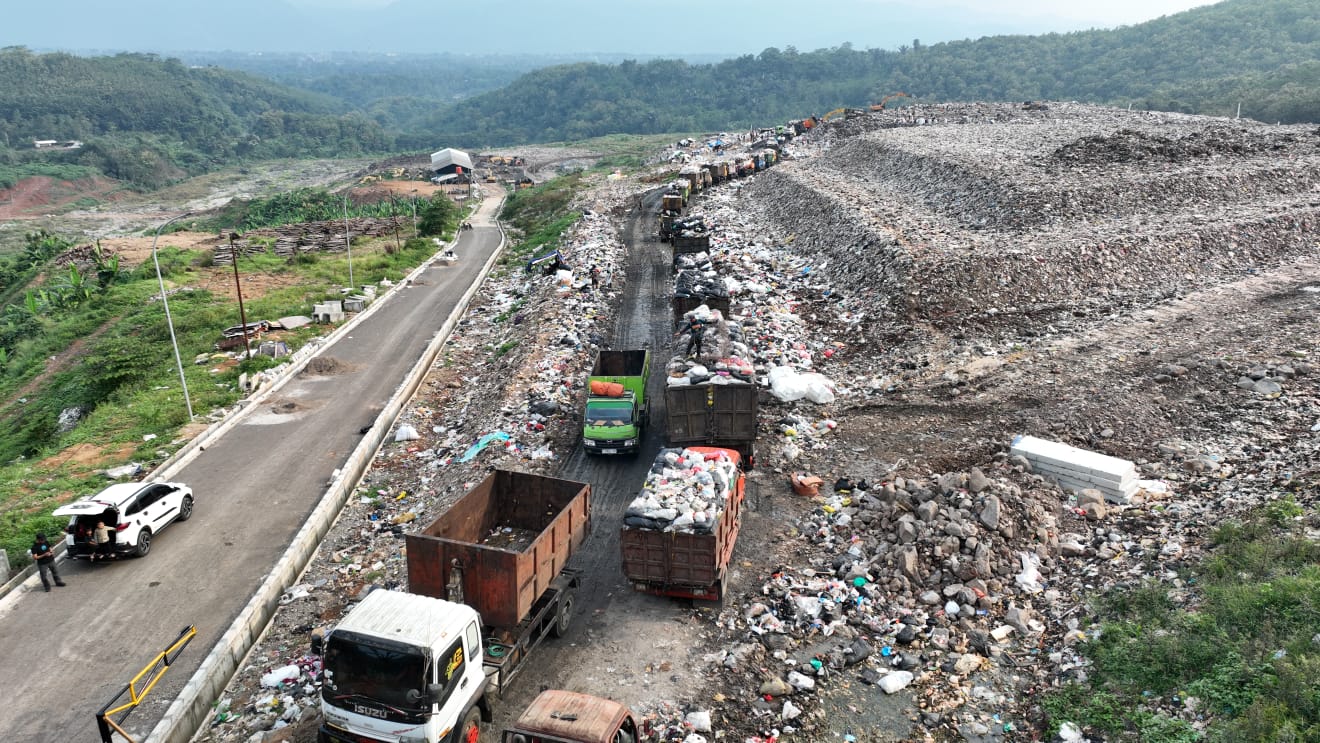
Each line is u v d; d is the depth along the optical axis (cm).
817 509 2081
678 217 6103
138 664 1630
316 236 7450
